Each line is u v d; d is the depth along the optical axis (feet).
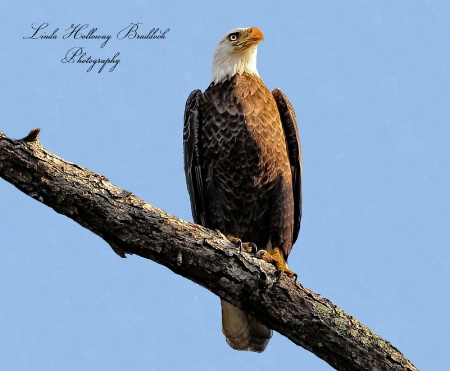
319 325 33.63
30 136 30.09
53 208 31.14
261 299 33.63
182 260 32.37
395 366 33.65
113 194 31.35
